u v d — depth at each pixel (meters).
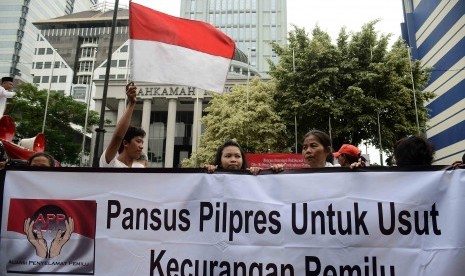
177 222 3.17
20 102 28.27
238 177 3.23
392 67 17.83
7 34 84.69
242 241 3.10
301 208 3.12
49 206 3.22
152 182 3.25
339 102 18.41
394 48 19.61
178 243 3.13
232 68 52.53
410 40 40.47
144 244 3.14
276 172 3.22
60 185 3.26
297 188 3.17
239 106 22.14
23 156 7.26
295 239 3.07
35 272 3.13
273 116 19.97
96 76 67.62
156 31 4.69
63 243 3.17
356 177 3.14
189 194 3.22
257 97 21.66
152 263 3.10
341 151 4.87
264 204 3.15
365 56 18.91
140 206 3.21
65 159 31.38
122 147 4.40
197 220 3.17
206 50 4.77
